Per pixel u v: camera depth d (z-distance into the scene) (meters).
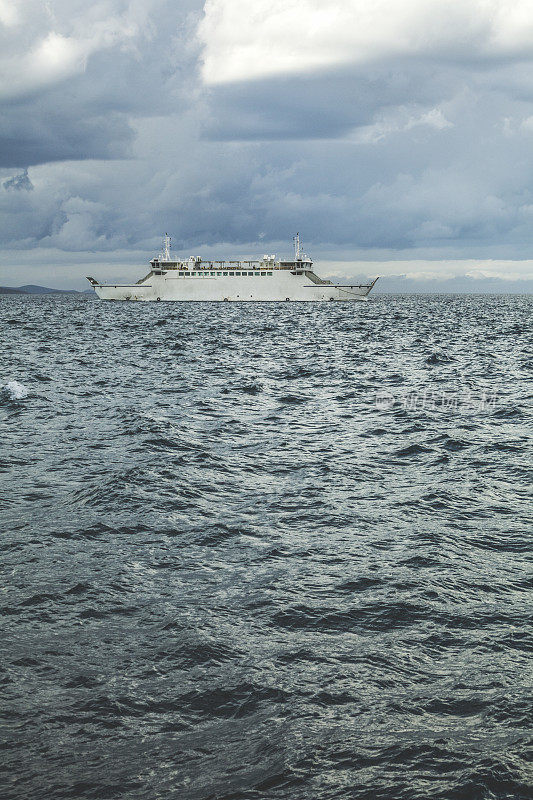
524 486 25.45
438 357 70.94
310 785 10.34
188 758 10.85
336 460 29.06
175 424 35.59
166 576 17.27
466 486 25.34
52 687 12.55
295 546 19.38
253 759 10.85
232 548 19.20
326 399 44.75
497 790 10.27
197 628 14.65
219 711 12.00
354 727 11.62
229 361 67.62
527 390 48.91
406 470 27.64
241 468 27.62
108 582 16.81
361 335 104.06
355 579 17.17
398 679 12.95
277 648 13.97
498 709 12.04
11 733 11.31
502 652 13.85
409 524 21.25
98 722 11.64
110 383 51.03
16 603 15.64
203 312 174.75
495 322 143.88
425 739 11.30
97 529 20.39
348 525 21.12
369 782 10.41
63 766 10.62
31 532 20.06
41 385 49.09
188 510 22.30
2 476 25.91
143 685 12.66
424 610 15.57
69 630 14.54
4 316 157.62
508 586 16.84
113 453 29.50
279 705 12.16
